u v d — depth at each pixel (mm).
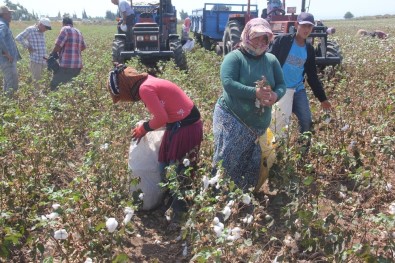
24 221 3916
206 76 9609
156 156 4504
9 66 8953
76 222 3744
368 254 3084
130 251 3936
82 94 7688
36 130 5625
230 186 3613
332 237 3328
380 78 9281
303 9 10922
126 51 11430
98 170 4387
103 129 5477
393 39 16094
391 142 5047
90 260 2920
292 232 3650
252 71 4090
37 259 3678
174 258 3836
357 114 6586
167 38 12453
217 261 2846
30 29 10414
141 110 6980
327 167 5285
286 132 4910
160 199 4629
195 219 3449
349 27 38281
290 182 4055
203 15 17047
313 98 7801
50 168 5199
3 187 4098
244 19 12977
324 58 9922
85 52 16875
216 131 4289
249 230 3885
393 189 4828
